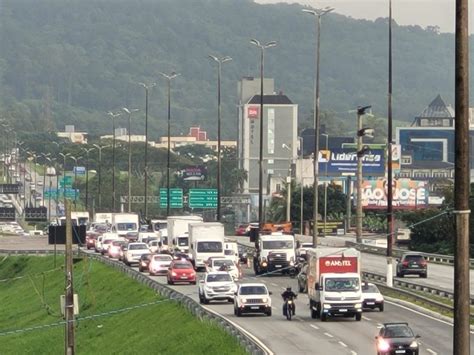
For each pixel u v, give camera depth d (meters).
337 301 136.38
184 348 127.88
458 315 56.34
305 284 175.62
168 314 156.38
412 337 102.75
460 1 56.62
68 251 127.50
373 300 146.88
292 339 120.56
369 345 115.44
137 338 153.38
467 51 56.62
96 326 180.50
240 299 143.50
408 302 157.12
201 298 162.25
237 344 115.19
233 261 198.50
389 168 182.38
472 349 111.94
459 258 56.34
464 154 56.38
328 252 143.12
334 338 121.25
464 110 56.41
